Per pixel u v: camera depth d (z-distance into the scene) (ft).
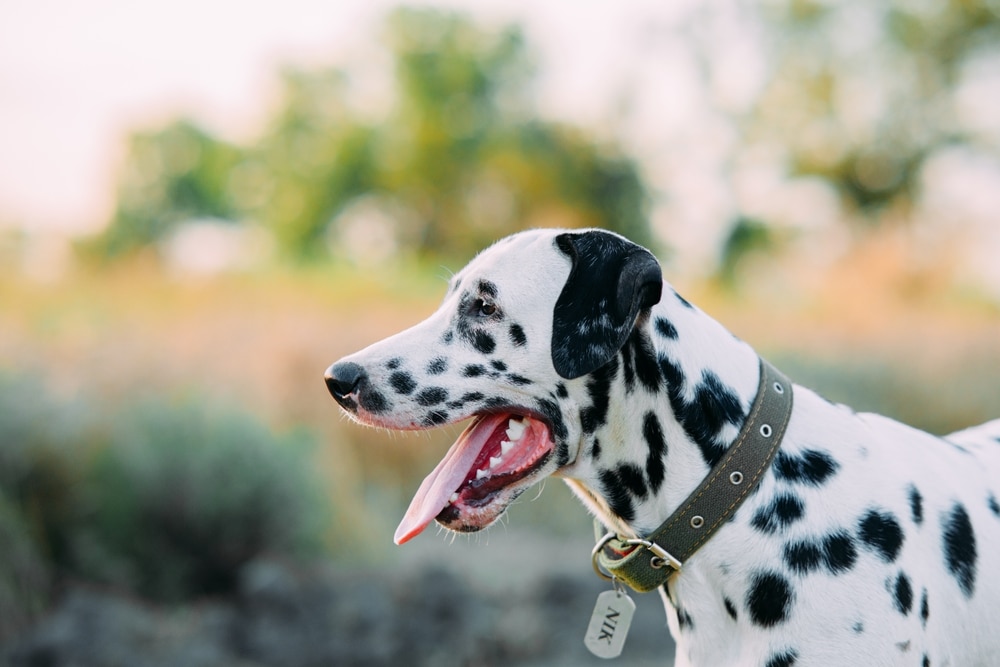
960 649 7.94
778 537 7.68
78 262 35.96
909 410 29.35
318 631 16.76
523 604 18.70
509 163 108.68
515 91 115.24
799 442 8.00
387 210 115.55
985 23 85.76
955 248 66.49
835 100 91.40
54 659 15.65
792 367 30.73
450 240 112.06
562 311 7.83
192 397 21.09
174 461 19.43
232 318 29.81
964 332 33.50
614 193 103.30
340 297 38.91
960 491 8.35
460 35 114.01
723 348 8.25
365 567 20.45
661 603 18.79
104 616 16.81
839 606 7.47
